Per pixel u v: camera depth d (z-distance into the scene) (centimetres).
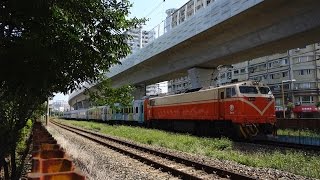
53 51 796
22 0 679
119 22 950
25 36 744
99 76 1229
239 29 2458
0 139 1070
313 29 2031
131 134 2770
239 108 2088
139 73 4578
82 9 842
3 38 745
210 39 2791
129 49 1034
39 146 669
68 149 1673
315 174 1045
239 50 2605
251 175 1076
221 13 2366
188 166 1241
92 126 4494
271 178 1023
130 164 1302
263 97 2152
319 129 2581
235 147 1811
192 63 3303
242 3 2148
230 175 1013
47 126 4631
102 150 1814
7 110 1124
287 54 7231
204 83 3359
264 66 7775
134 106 4222
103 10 909
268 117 2145
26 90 924
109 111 5297
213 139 2056
